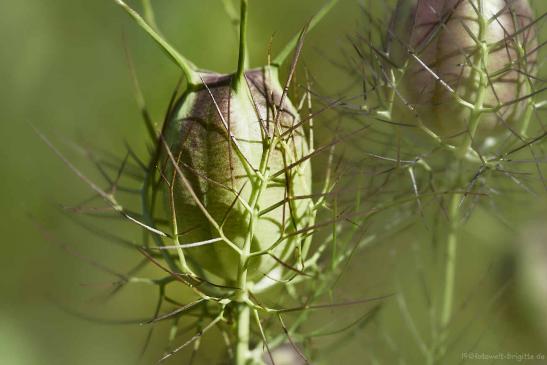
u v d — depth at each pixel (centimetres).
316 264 23
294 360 24
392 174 24
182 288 35
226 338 23
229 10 24
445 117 23
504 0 23
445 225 26
